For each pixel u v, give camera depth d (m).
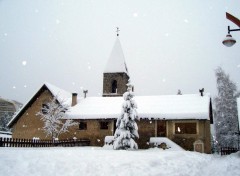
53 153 14.38
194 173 12.19
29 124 37.56
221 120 44.00
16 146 24.12
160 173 11.41
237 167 14.19
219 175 11.43
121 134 27.47
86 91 42.84
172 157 16.73
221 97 45.44
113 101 39.50
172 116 32.44
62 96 39.19
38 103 37.97
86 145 34.69
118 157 14.52
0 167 9.95
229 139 41.78
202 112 31.75
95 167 11.34
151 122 33.78
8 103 35.53
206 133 31.64
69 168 10.89
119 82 52.38
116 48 55.50
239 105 29.70
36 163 11.12
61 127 36.34
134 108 28.89
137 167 12.04
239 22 9.79
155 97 38.69
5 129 52.81
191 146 31.75
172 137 32.59
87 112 36.53
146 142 32.94
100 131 35.50
